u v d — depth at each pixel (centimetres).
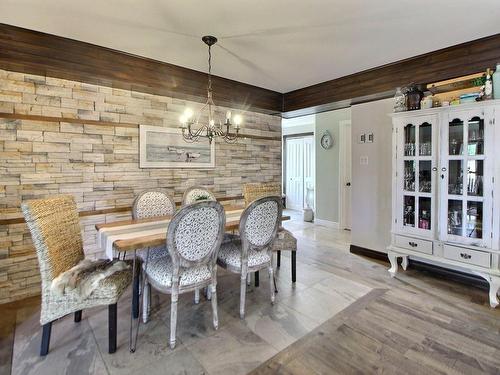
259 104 403
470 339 195
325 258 365
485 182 240
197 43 263
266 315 227
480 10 210
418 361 173
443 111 261
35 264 263
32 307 242
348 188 518
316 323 215
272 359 176
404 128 291
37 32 242
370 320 219
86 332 203
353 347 187
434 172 271
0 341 193
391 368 167
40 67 246
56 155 269
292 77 360
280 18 220
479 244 246
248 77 359
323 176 557
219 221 200
